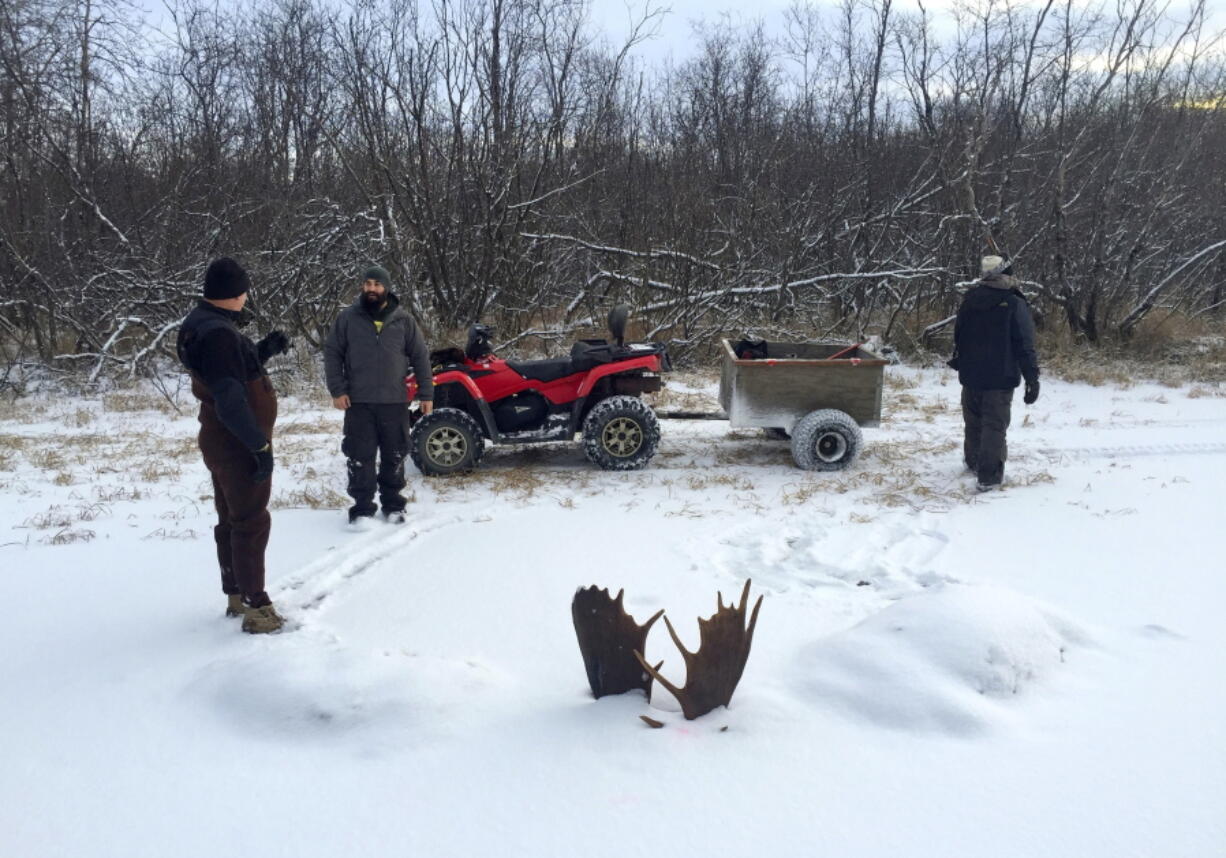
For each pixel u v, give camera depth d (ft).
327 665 11.47
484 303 43.98
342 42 43.73
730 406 24.89
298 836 8.83
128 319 38.42
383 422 19.21
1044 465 24.40
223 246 43.62
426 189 42.73
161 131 51.03
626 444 24.30
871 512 20.35
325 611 14.70
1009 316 21.54
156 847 8.71
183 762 10.14
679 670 12.21
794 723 10.52
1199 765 9.78
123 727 10.91
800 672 11.63
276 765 10.02
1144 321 45.70
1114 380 37.04
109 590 15.64
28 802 9.46
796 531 18.94
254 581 13.74
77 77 43.75
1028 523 19.34
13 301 40.37
